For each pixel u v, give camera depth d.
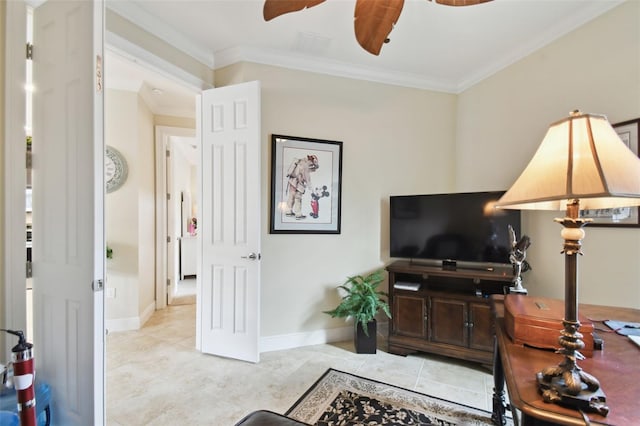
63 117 1.46
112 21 2.01
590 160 0.77
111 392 2.04
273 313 2.73
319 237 2.87
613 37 1.93
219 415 1.81
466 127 3.14
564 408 0.73
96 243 1.36
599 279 2.01
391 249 2.93
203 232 2.65
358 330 2.64
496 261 2.51
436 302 2.51
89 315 1.36
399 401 1.95
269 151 2.71
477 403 1.94
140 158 3.37
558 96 2.28
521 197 0.86
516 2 2.01
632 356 1.00
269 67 2.72
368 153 3.01
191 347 2.77
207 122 2.63
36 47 1.58
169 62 2.38
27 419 1.04
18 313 1.56
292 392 2.05
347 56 2.75
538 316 1.07
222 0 2.04
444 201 2.72
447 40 2.46
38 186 1.59
